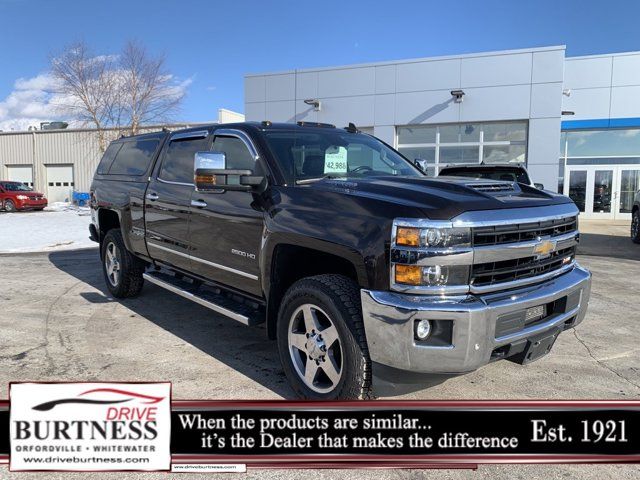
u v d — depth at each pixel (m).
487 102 16.08
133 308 6.13
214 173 3.63
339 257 3.39
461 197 3.12
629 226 18.75
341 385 3.15
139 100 32.25
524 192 3.68
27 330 5.27
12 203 26.86
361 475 2.83
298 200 3.57
